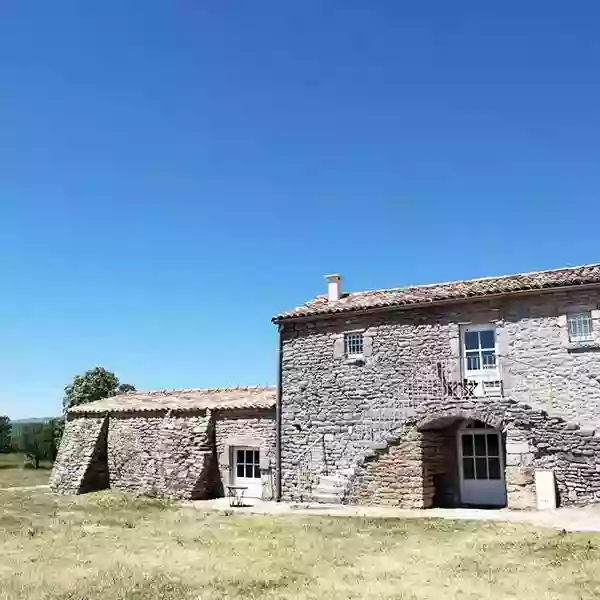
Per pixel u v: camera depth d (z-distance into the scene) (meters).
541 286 16.36
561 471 15.52
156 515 16.91
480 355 17.38
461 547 11.94
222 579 9.72
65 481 23.42
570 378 15.92
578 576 9.65
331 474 18.61
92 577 9.82
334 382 19.11
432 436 17.78
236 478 20.78
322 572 10.22
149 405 23.30
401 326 18.33
